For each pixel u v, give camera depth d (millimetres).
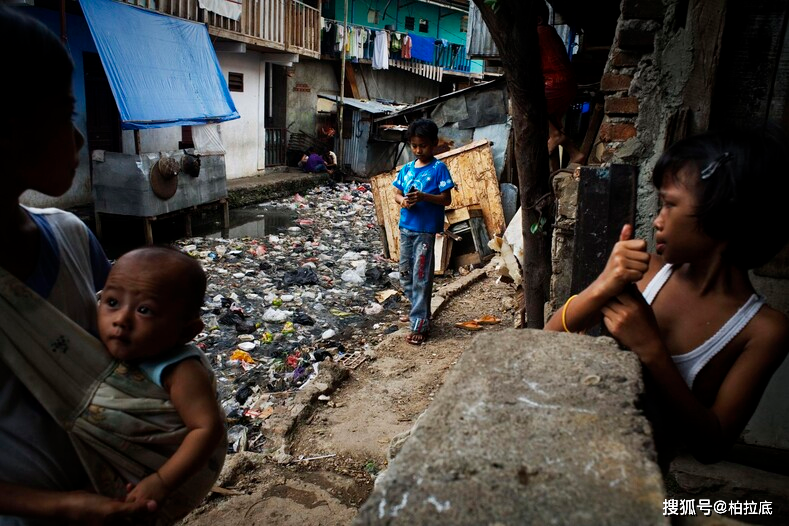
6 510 1164
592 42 7492
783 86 2525
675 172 1270
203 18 12281
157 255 1314
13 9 1052
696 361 1325
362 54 20234
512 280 6980
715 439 1256
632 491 771
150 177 9250
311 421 4039
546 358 1128
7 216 1127
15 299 1132
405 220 5363
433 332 5871
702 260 1316
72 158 1143
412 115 13328
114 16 9289
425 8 25219
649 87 2742
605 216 2789
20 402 1184
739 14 2533
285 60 16547
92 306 1346
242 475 3357
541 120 3164
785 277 2486
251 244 10000
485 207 9039
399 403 4320
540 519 728
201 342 5738
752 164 1167
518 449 855
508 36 2971
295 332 6133
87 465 1225
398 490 788
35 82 1013
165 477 1225
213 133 11727
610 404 965
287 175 17219
